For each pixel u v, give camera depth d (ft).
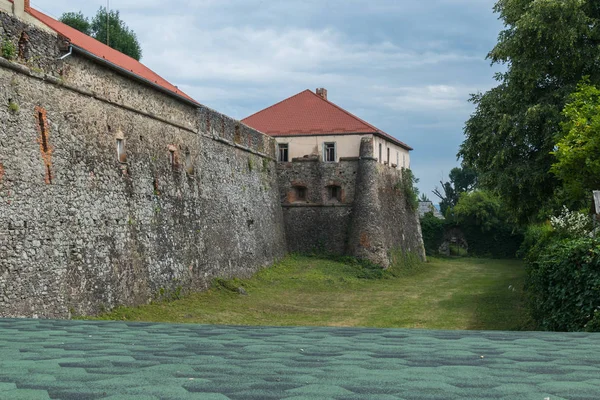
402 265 158.71
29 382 16.69
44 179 60.75
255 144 132.36
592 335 35.42
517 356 24.29
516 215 100.78
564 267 52.34
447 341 30.48
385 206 154.20
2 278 53.21
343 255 147.02
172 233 89.10
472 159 102.89
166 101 90.94
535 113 88.12
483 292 118.32
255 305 95.61
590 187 72.23
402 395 15.74
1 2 71.00
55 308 60.03
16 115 57.57
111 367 19.71
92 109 71.00
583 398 15.42
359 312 95.66
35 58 61.26
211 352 24.39
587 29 88.58
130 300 74.95
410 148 182.70
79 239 65.62
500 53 95.76
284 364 21.11
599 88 88.17
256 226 128.36
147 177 83.20
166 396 15.10
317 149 150.61
